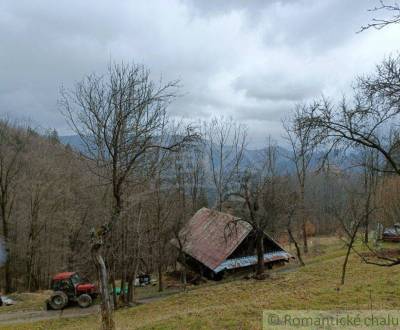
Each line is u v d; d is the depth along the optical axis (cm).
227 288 2573
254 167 3528
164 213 2870
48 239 4288
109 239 1992
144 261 3106
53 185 3941
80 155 1390
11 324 2236
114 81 1146
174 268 3906
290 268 3266
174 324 1371
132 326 1597
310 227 5184
